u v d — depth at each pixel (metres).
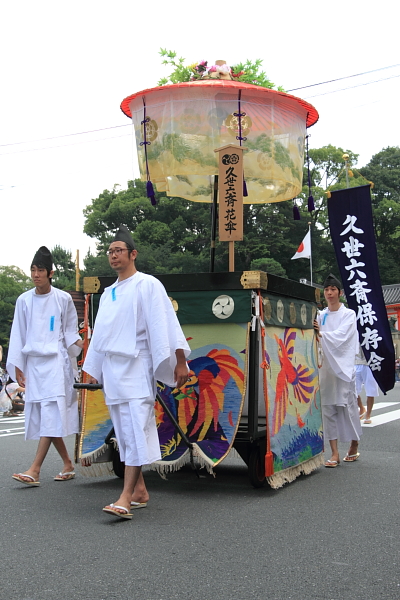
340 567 3.30
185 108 6.23
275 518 4.29
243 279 5.05
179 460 5.04
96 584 3.02
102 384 4.49
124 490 4.24
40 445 5.34
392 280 48.44
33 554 3.46
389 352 7.93
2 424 11.36
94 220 39.88
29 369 5.45
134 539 3.75
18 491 5.10
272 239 34.62
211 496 4.99
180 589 2.97
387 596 2.91
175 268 34.44
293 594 2.92
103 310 4.46
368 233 7.96
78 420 5.60
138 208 39.03
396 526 4.11
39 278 5.41
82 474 5.53
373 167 51.38
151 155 6.45
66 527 4.01
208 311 5.17
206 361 5.19
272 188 7.17
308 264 37.41
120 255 4.43
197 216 37.75
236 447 5.26
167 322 4.36
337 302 6.78
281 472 5.23
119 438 4.37
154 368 4.24
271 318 5.26
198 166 6.26
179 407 5.23
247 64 6.81
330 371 6.57
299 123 6.72
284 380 5.45
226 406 5.10
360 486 5.41
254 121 6.29
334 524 4.14
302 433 5.77
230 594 2.91
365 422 10.22
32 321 5.45
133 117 6.68
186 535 3.85
